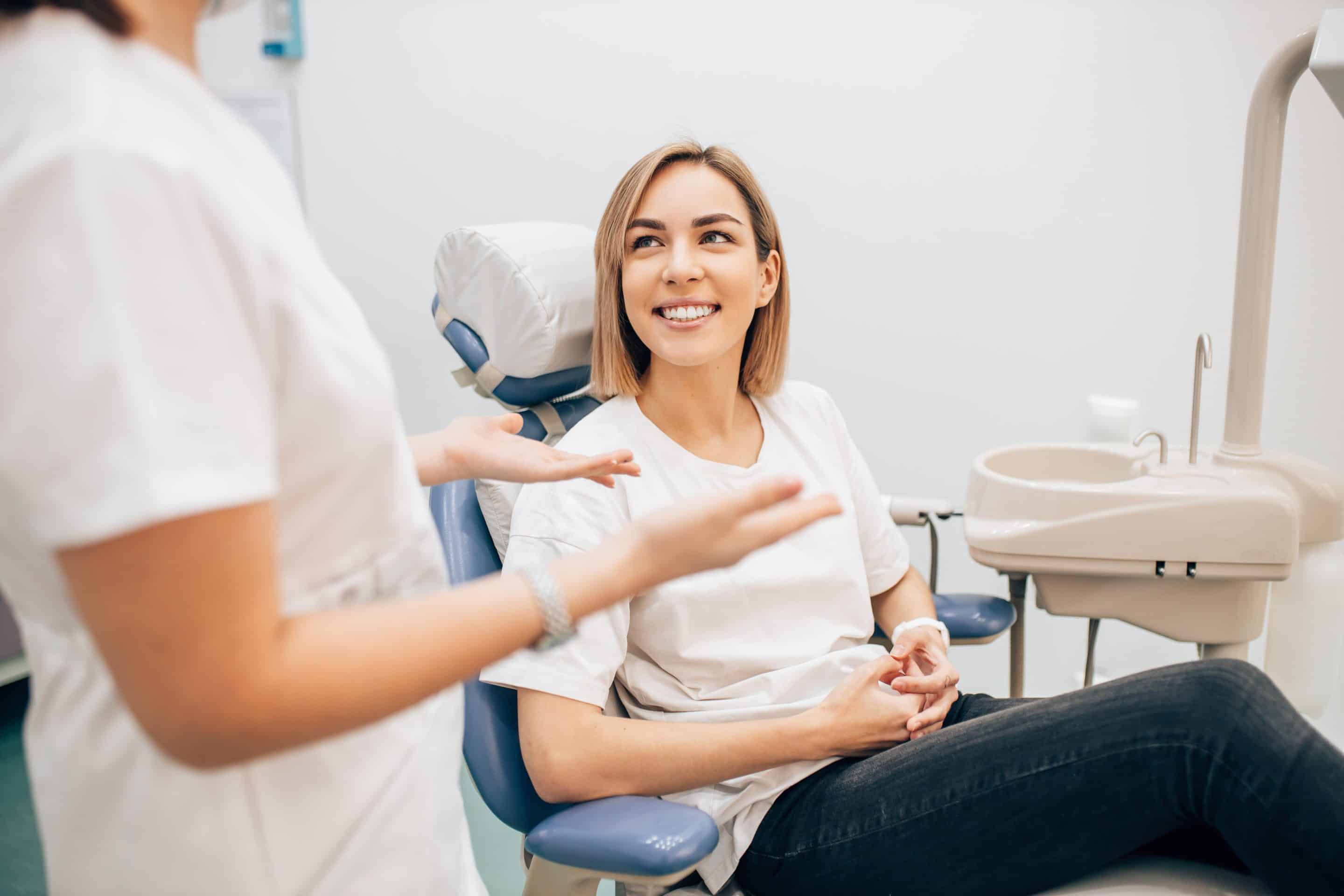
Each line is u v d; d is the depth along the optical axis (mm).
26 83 411
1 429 383
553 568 490
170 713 398
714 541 492
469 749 977
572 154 1925
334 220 2078
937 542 1417
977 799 918
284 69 2021
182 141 437
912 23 1717
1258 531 1190
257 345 448
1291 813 792
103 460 375
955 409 1863
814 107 1791
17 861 1632
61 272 378
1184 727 853
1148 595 1297
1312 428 1726
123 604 384
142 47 457
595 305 1148
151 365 385
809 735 973
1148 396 1774
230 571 396
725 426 1169
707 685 1065
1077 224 1733
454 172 1991
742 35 1793
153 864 510
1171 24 1621
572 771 915
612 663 972
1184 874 915
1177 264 1710
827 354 1896
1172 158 1671
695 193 1087
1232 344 1312
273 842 520
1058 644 1915
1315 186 1630
